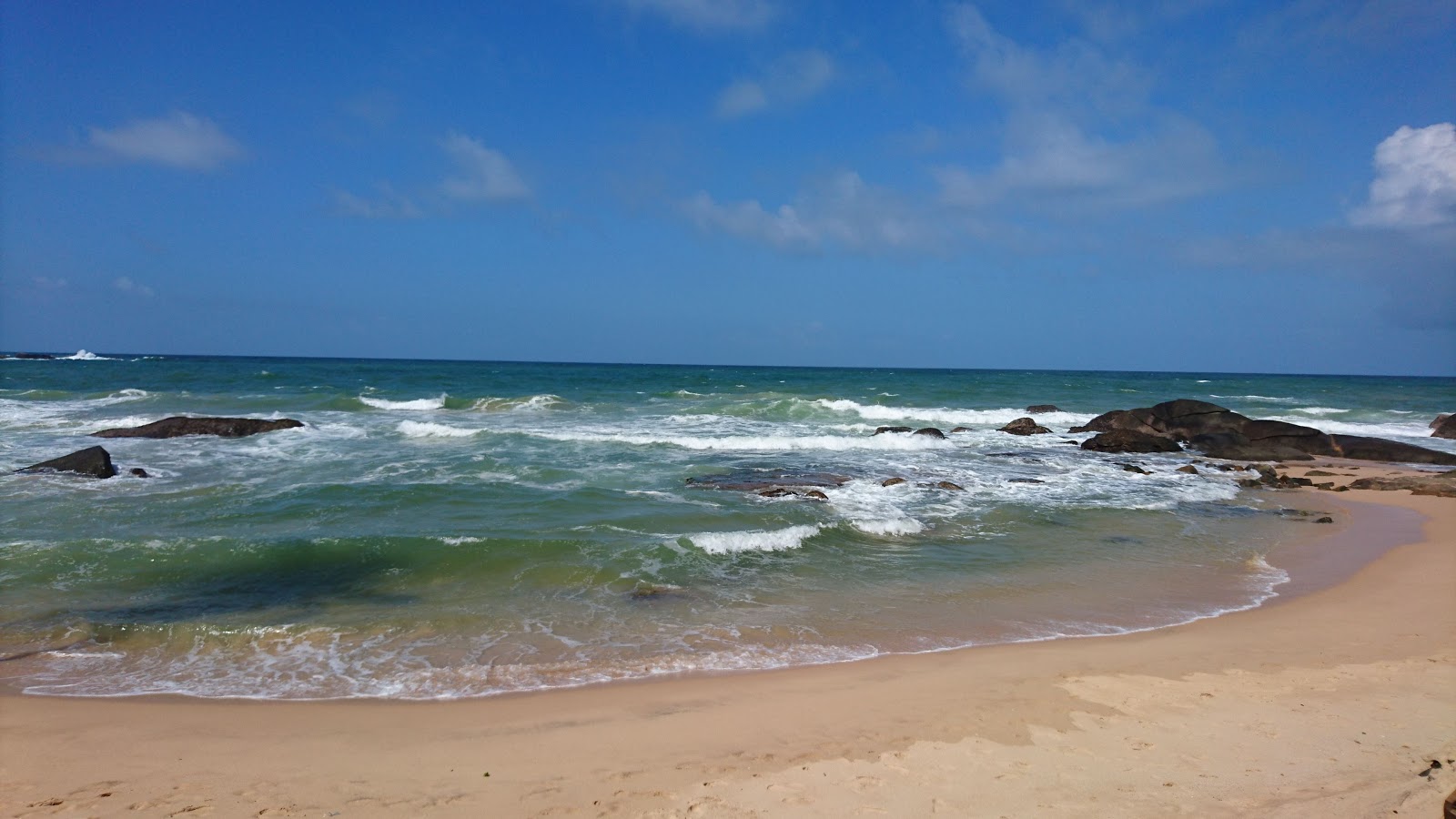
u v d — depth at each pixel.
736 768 5.37
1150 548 12.64
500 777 5.26
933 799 4.86
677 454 20.97
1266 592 10.30
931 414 34.12
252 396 35.31
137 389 39.78
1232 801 4.71
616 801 4.90
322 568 10.45
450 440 22.91
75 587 9.59
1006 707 6.41
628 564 10.84
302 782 5.18
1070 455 23.28
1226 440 25.42
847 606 9.48
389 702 6.68
